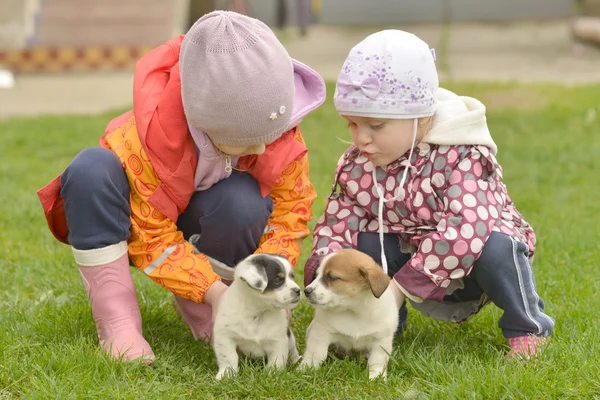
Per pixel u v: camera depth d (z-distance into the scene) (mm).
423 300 6062
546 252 9008
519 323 6125
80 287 7895
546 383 5492
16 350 6141
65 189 6031
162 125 5871
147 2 31141
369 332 5891
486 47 32906
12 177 13477
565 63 28703
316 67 27625
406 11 45875
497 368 5641
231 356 5855
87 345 6078
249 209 6195
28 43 29359
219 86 5285
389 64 5789
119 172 6055
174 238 6227
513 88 22047
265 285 5547
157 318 7043
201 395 5555
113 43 29594
